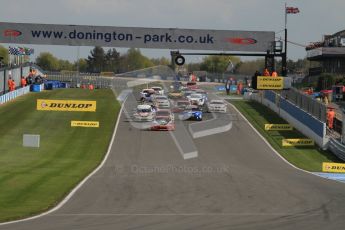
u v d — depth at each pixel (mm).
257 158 109188
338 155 113938
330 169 95562
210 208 56312
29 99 194250
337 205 58375
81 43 130375
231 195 64875
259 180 78312
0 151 109188
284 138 134625
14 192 65562
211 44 132125
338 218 50750
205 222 48594
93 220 49469
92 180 76625
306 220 49719
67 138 128875
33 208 55688
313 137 130250
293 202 60281
